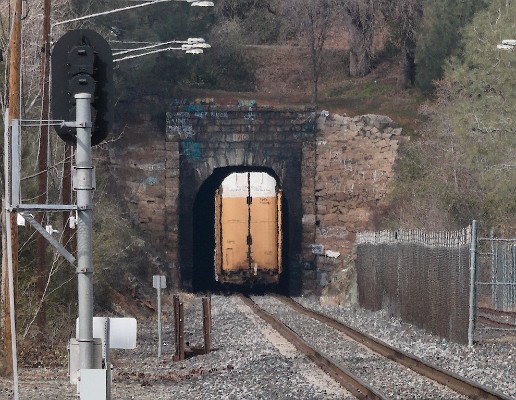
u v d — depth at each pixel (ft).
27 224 263.08
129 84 583.17
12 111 216.54
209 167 588.50
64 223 281.74
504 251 343.67
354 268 492.54
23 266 272.31
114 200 528.63
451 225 504.02
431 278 304.30
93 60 108.88
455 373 195.42
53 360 243.81
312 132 590.96
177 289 575.79
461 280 271.28
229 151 589.73
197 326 349.61
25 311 261.03
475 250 263.08
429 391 180.55
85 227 106.63
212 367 228.63
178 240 584.81
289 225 596.70
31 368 232.32
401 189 561.84
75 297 291.79
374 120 583.99
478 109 444.55
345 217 588.50
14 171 109.70
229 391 186.50
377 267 399.44
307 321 354.13
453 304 278.05
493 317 333.42
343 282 495.00
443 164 533.96
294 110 590.14
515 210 457.27
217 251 550.36
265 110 589.32
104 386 97.09
